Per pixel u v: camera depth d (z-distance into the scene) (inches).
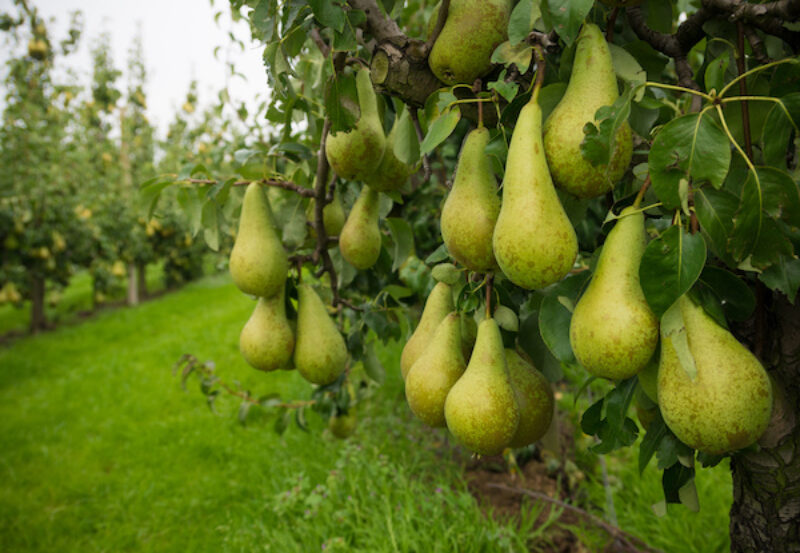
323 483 157.8
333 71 51.3
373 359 105.6
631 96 34.6
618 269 36.4
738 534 57.1
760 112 42.3
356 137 62.2
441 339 50.6
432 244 140.2
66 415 245.6
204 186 85.2
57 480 190.2
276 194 99.2
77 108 453.7
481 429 44.4
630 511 129.3
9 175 388.8
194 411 236.1
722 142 33.2
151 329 400.8
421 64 50.9
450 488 146.7
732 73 50.2
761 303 47.1
